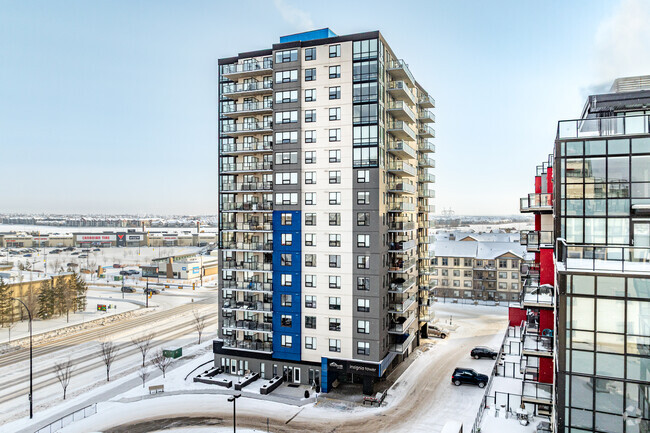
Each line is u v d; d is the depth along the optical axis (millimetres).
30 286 78688
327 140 44688
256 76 49781
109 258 183500
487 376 44875
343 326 43500
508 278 89500
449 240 102875
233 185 49219
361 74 43688
